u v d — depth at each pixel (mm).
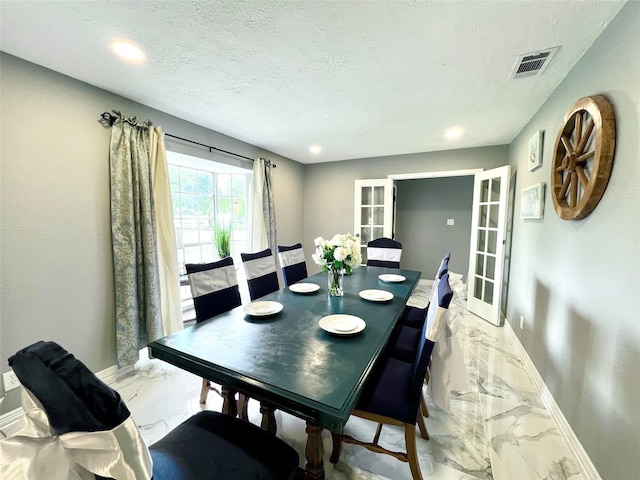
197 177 3812
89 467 568
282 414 1793
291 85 2021
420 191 5297
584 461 1355
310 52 1619
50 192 1785
